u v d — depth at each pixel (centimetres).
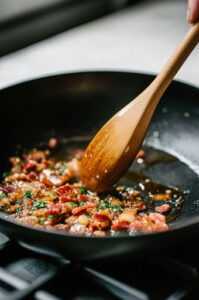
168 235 37
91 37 95
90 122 63
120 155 48
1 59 82
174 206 50
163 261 39
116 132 48
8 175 55
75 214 47
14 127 60
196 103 59
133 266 41
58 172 55
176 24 103
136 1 117
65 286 39
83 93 63
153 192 53
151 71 81
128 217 46
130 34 97
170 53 89
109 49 90
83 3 100
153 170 56
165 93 61
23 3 87
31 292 36
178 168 57
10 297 36
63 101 62
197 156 58
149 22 104
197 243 43
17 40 88
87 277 40
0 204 48
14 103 59
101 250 38
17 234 39
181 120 61
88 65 82
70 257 39
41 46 89
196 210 50
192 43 46
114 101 63
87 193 51
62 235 37
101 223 46
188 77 78
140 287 39
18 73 77
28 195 50
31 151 59
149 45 92
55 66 81
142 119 48
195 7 45
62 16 96
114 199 51
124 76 62
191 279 38
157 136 62
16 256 42
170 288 39
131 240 37
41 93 61
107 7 108
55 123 62
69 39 93
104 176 50
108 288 39
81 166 51
